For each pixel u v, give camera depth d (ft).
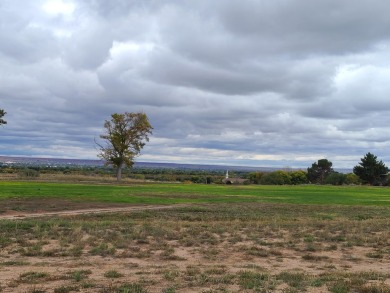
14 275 37.06
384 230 70.69
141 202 134.10
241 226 74.79
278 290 33.09
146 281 35.14
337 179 386.93
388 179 381.60
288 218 93.40
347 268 43.91
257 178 395.55
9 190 162.50
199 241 57.26
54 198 135.95
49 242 54.90
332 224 78.18
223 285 34.19
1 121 247.09
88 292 31.65
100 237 59.26
